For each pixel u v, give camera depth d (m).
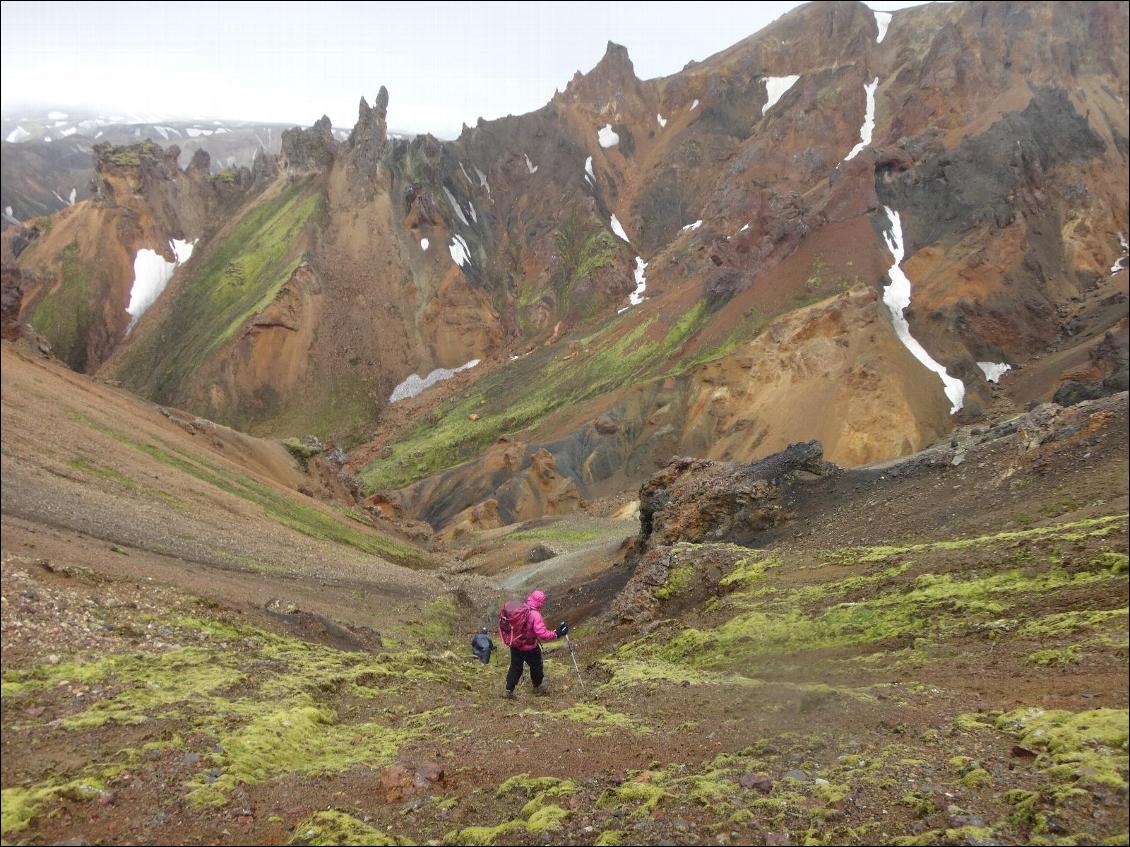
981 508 27.75
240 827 7.12
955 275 152.62
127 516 33.09
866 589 20.61
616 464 141.00
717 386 145.62
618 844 6.35
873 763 7.66
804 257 167.75
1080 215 176.75
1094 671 10.53
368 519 88.44
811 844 6.07
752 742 9.18
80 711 10.48
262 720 10.73
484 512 124.19
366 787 8.48
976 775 7.00
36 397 47.34
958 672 12.33
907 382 125.69
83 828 6.99
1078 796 6.16
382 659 18.17
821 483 39.81
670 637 22.30
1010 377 137.12
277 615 22.08
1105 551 16.92
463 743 10.45
